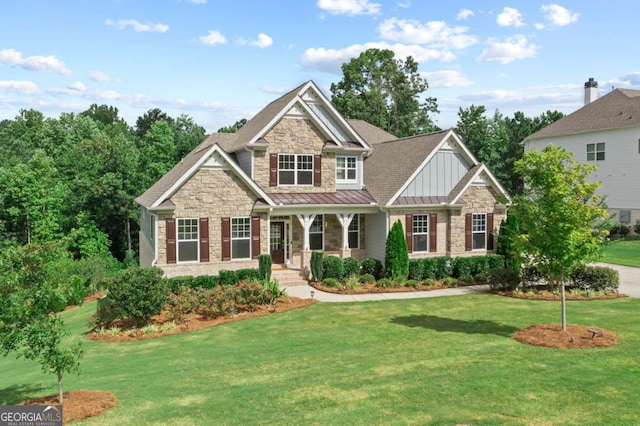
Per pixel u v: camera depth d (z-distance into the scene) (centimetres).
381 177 2897
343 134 2805
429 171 2744
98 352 1550
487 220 2830
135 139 8525
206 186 2353
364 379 1116
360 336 1553
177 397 1059
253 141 2517
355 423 880
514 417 886
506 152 6138
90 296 2922
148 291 1767
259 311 1967
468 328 1605
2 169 4509
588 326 1521
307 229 2612
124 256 4828
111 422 928
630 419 866
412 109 6838
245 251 2445
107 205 4431
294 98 2586
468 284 2528
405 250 2514
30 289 979
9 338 961
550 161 1403
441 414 906
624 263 3102
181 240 2323
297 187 2656
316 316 1864
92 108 10494
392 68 6631
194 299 1920
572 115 4659
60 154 5978
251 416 930
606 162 4116
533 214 1403
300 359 1323
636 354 1227
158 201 2247
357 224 2881
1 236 4309
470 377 1095
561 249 1366
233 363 1321
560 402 945
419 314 1852
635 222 3919
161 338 1672
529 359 1212
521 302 2044
